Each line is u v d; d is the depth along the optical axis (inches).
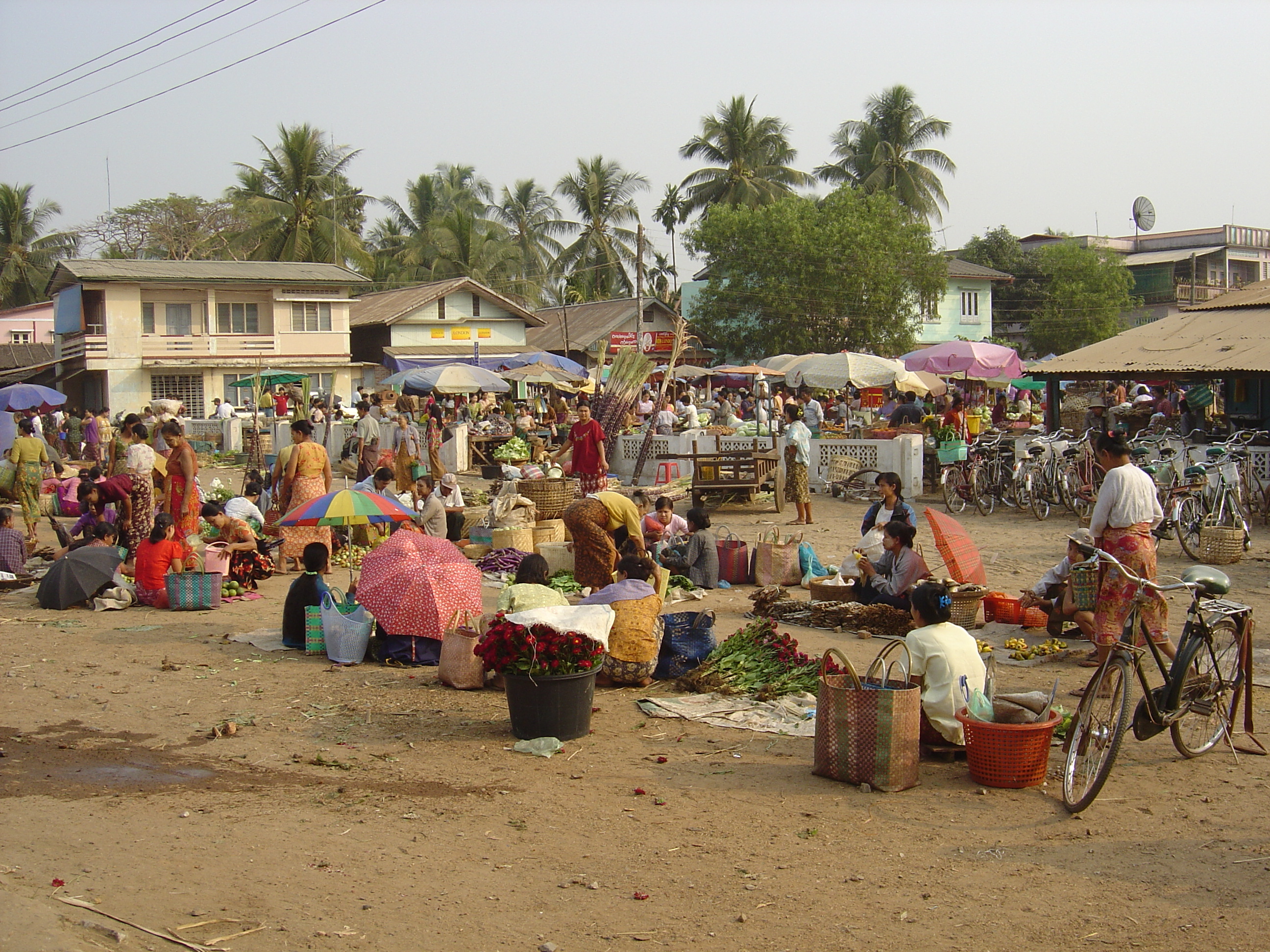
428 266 2208.4
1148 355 722.8
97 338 1499.8
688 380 1546.5
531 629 262.4
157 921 168.7
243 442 1218.0
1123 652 220.5
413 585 341.1
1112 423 887.1
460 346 1747.0
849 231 1637.6
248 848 199.5
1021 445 780.0
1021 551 554.3
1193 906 174.4
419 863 193.2
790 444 658.8
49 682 321.4
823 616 384.2
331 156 1968.5
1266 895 178.1
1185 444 647.1
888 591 385.1
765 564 462.0
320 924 169.0
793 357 1119.6
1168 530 520.4
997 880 185.0
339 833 207.5
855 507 738.8
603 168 2212.1
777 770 242.4
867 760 227.5
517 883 185.2
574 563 445.7
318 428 1095.0
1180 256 2258.9
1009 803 221.1
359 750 259.8
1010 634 372.5
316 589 363.6
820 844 200.8
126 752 259.3
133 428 564.1
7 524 511.5
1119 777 235.8
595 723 280.5
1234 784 230.8
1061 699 294.0
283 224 1910.7
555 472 730.2
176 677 327.3
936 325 2007.9
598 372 949.2
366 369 1738.4
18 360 1833.2
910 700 227.8
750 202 1971.0
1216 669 245.0
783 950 161.9
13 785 235.8
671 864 192.9
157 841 203.0
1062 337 1950.1
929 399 1078.4
